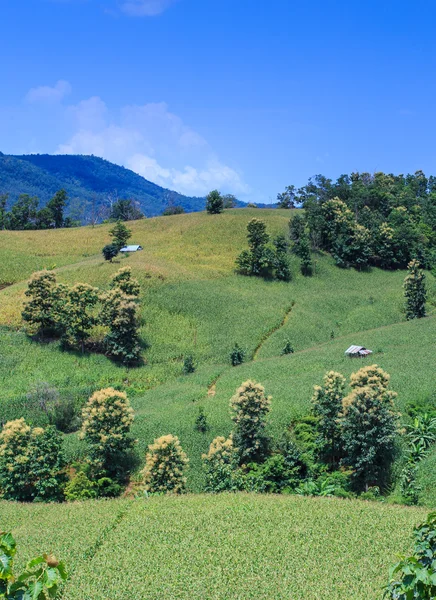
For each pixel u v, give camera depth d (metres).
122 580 26.22
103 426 51.56
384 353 73.81
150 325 92.00
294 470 46.41
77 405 68.25
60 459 48.75
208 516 33.97
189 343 88.31
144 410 64.00
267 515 33.72
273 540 29.81
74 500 45.62
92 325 83.50
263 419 51.69
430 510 34.91
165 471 46.50
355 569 26.25
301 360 74.62
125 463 52.94
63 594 24.97
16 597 9.92
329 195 173.38
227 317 96.94
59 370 76.75
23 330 84.88
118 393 53.44
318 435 51.19
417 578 10.69
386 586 12.12
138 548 29.70
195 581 25.86
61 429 63.22
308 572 26.20
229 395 64.44
